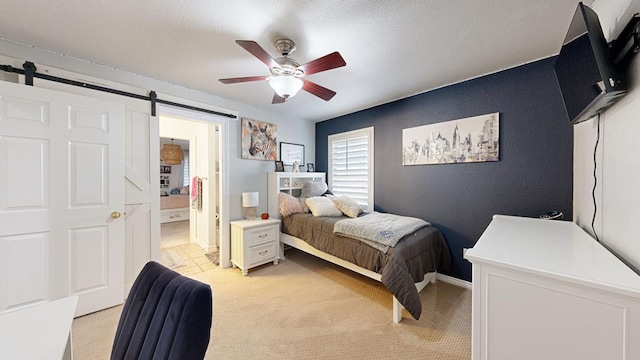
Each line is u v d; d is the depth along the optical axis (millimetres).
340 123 4109
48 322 834
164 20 1656
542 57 2156
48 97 1925
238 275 3070
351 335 1908
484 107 2502
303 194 3914
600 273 845
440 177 2865
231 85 2838
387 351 1733
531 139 2236
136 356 780
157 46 1990
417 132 3051
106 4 1499
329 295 2545
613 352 770
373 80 2641
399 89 2908
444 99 2799
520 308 924
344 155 4059
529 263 940
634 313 738
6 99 1766
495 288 974
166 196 7008
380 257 2254
